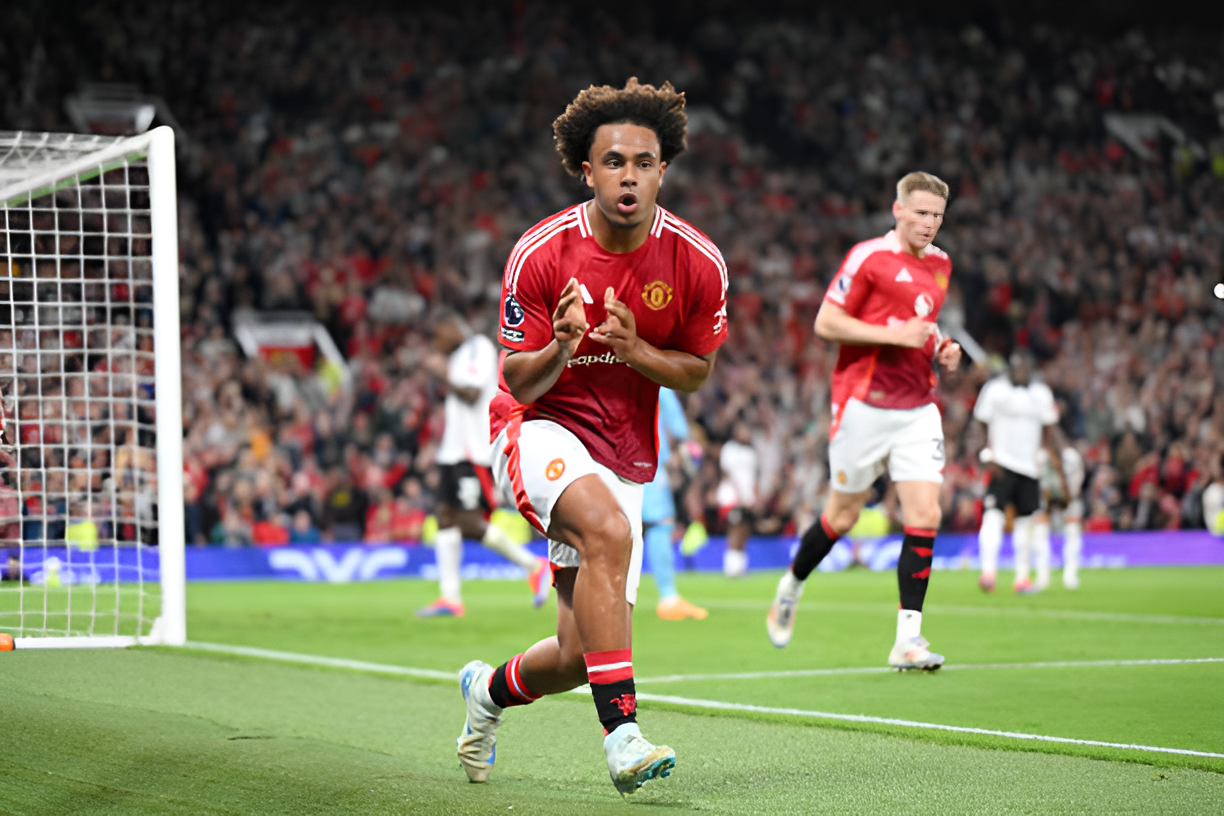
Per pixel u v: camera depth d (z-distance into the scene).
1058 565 27.53
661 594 15.30
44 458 11.69
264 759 6.62
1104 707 8.34
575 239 5.93
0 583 12.85
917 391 10.27
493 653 11.99
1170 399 33.09
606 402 6.12
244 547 24.39
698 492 28.44
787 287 37.84
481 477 16.00
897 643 10.11
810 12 43.47
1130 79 44.25
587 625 5.72
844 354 10.49
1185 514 31.11
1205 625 13.72
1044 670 10.19
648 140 5.68
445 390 28.25
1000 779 6.21
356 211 35.78
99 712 7.98
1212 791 5.88
